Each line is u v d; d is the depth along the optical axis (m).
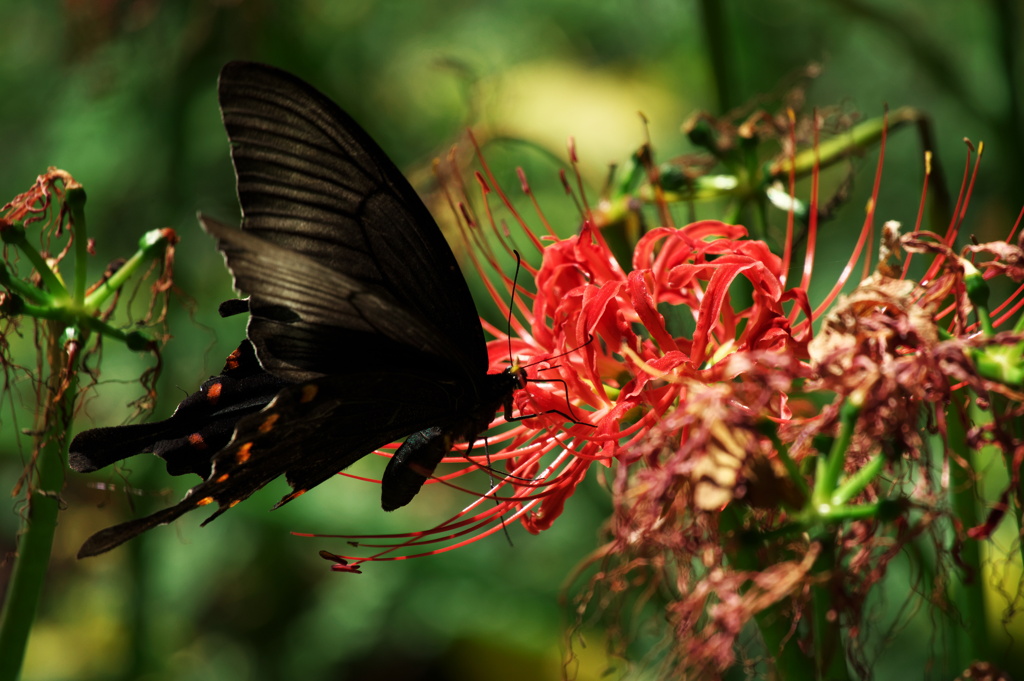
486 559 1.16
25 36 1.23
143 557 1.15
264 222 0.98
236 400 1.00
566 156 1.21
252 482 1.00
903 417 0.95
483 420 1.00
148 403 1.01
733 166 1.04
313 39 1.18
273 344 0.98
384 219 0.99
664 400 0.98
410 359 0.99
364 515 1.17
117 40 1.16
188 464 1.00
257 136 0.98
